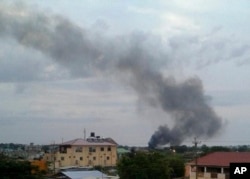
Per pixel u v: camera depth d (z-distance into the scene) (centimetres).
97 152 10644
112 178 6444
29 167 5159
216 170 5359
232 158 5388
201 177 5447
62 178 6400
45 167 7262
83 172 6844
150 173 5356
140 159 5434
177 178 6512
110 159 10700
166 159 6009
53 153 10362
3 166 4925
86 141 10819
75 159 10488
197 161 5344
